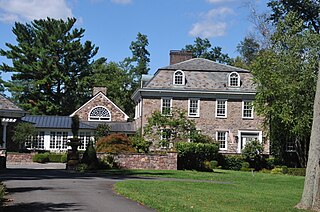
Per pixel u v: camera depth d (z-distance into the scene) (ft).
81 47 211.61
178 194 55.72
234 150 148.15
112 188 61.52
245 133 149.28
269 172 123.13
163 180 77.97
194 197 53.78
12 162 142.82
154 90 146.72
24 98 208.54
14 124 156.87
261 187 76.18
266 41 157.58
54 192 54.65
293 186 81.25
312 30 132.67
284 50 123.44
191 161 110.63
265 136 143.74
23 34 212.23
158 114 125.18
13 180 72.38
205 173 99.71
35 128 161.27
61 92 209.77
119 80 232.94
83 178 79.56
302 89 116.67
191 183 73.56
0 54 207.31
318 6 140.26
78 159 105.81
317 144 50.60
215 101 149.48
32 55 208.64
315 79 116.67
